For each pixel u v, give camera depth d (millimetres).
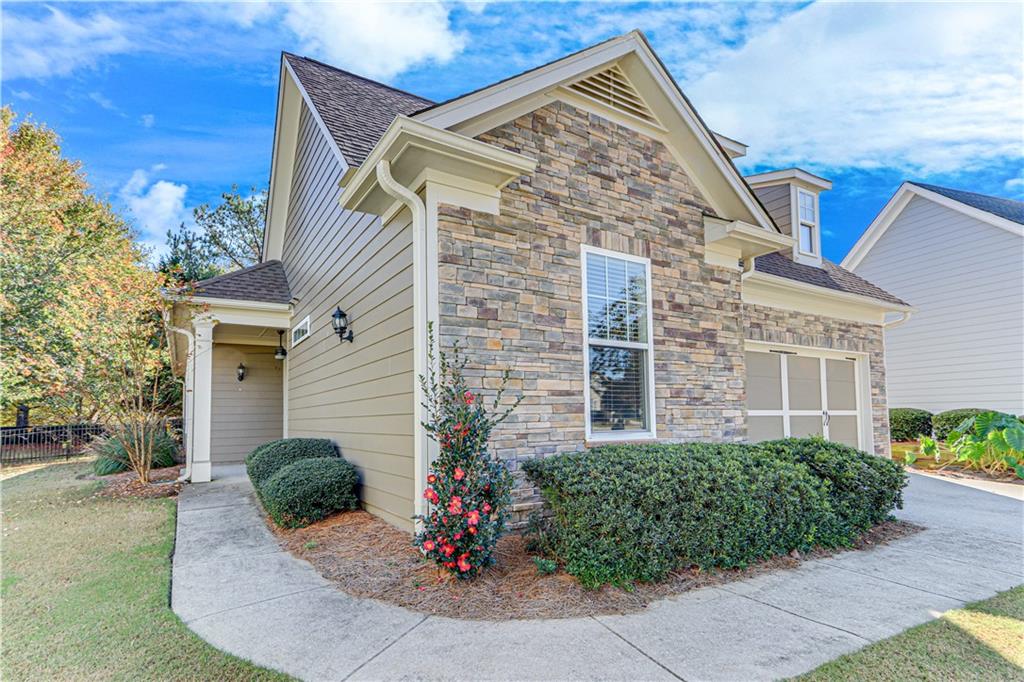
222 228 22594
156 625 3557
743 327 8219
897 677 2834
